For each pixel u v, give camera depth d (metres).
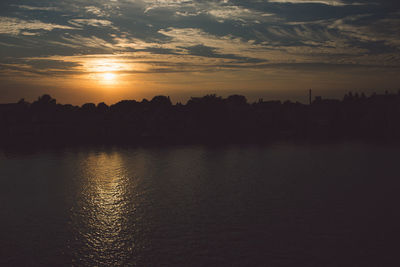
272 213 56.91
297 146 144.62
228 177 85.56
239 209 59.44
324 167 98.12
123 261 39.78
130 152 127.81
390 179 81.81
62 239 46.31
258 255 40.62
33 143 154.50
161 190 73.25
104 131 181.00
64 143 155.50
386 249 41.78
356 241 44.44
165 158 114.38
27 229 49.94
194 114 195.50
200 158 114.38
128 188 74.88
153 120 191.12
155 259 40.19
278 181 81.00
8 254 41.50
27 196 67.94
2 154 122.44
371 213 56.19
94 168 96.81
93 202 64.25
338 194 69.00
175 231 49.03
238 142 159.38
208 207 60.84
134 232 48.91
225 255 40.88
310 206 60.81
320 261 38.94
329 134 195.25
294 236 46.44
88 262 39.53
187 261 39.44
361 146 143.25
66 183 79.00
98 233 48.38
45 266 38.53
